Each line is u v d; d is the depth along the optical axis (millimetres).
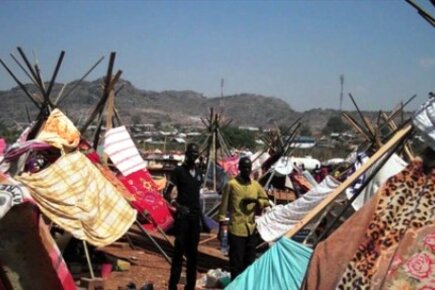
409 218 4367
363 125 18078
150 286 10922
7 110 102938
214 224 18172
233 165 25734
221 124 26719
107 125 14562
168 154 41406
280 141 23656
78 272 12117
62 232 12156
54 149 10703
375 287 4191
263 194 10438
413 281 4113
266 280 6527
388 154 7438
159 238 14961
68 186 10211
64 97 13430
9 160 10406
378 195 4578
